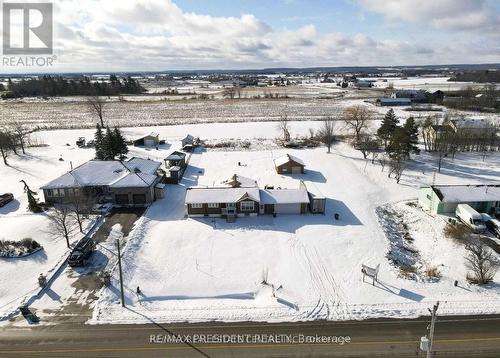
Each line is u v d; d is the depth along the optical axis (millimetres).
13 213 50219
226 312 31172
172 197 56375
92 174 56688
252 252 40625
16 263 38062
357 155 77812
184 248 41375
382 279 35781
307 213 50531
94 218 48312
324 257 39688
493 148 80000
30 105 160750
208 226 46688
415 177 64750
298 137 93750
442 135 76812
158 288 34562
